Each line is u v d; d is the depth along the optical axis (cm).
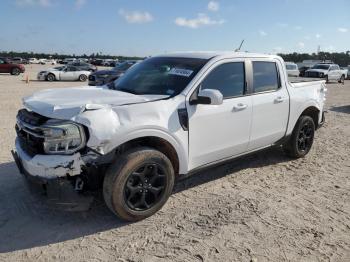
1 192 477
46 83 2570
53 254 351
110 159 385
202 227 402
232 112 484
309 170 597
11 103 1261
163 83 461
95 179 384
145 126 390
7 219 412
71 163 361
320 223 418
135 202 404
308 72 3272
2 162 587
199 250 359
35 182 375
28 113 405
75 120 360
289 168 603
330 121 1055
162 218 421
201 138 452
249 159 642
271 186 525
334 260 348
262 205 459
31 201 454
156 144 425
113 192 381
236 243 372
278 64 576
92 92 445
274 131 566
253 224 411
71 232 389
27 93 1669
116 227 400
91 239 377
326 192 508
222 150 485
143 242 372
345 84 3122
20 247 361
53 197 373
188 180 538
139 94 453
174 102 424
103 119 369
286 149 640
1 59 3588
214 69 471
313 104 638
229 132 487
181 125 425
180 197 479
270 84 560
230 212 439
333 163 637
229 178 551
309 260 347
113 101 399
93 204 446
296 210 448
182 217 425
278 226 408
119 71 1809
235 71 502
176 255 350
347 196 496
